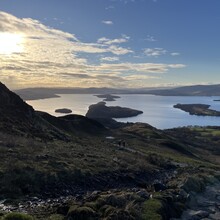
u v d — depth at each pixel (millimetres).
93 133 104875
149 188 34156
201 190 38062
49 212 22969
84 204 23875
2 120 58750
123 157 52156
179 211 28000
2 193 25609
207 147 173375
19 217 19141
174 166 56344
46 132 64188
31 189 27625
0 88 72750
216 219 27781
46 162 35594
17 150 39562
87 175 34719
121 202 25203
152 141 115500
